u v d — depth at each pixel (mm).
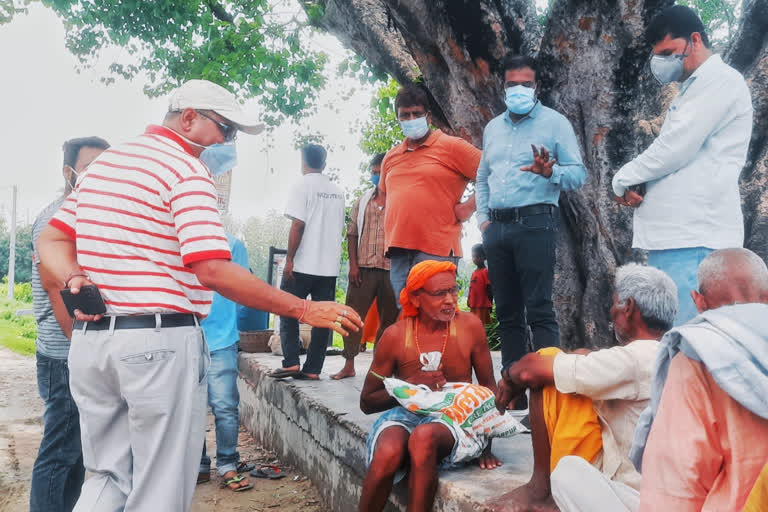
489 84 6090
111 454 2529
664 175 3209
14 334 16516
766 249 4785
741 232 3182
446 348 3195
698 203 3123
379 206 5590
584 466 2184
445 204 4512
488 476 2955
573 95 5578
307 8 8719
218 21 10539
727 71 3121
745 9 5363
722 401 1559
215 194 2562
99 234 2441
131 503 2414
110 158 2545
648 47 5277
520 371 2502
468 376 3271
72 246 2678
